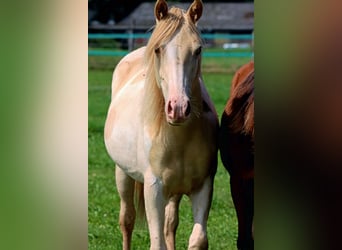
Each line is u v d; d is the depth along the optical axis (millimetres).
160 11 8586
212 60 37312
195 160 8992
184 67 8227
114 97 10938
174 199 9844
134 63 11141
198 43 8383
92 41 41844
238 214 9742
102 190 15320
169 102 8047
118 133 10094
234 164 9484
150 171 9180
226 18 55250
